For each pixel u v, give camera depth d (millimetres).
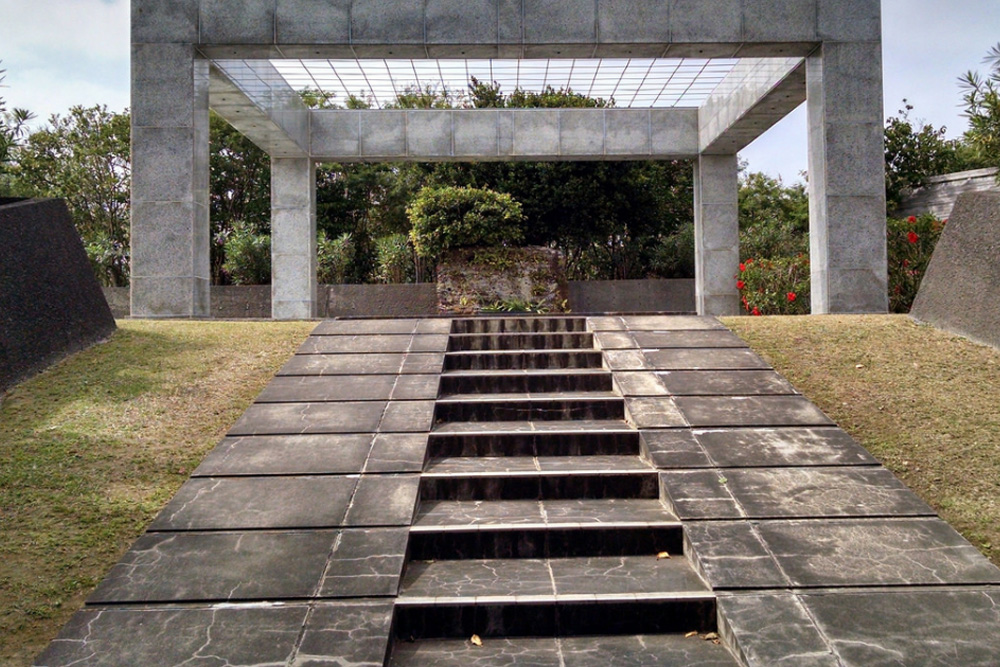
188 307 10336
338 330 8234
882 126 10383
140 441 5305
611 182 20438
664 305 19016
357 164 24625
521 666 3398
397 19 10469
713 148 15211
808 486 4711
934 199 18250
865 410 5859
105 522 4309
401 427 5680
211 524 4297
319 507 4512
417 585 3916
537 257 15570
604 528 4352
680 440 5406
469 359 7375
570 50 10727
